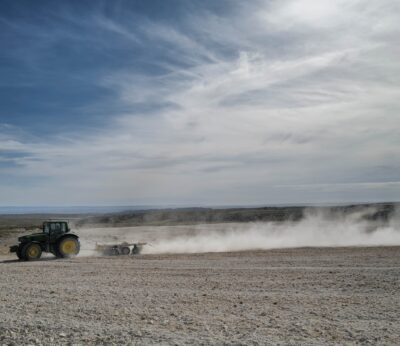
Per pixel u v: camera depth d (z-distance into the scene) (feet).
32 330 25.70
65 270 52.03
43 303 32.91
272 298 32.45
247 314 28.07
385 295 32.48
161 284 39.58
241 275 42.98
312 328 24.58
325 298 32.01
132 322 26.81
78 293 36.50
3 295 36.76
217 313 28.50
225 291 35.47
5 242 121.70
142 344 22.54
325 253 59.72
